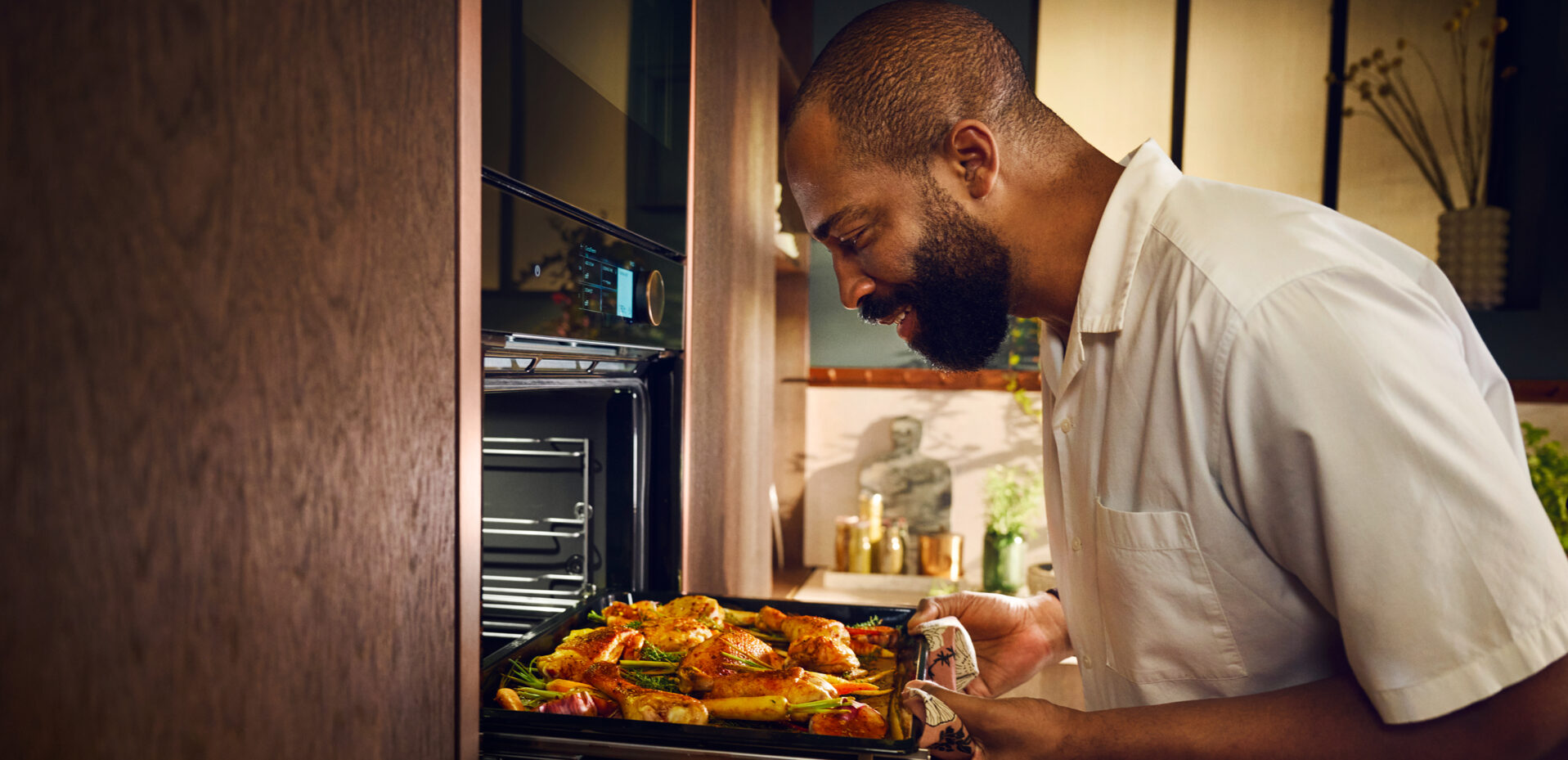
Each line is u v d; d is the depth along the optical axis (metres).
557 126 0.90
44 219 0.34
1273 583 0.64
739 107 1.67
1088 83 2.81
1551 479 2.25
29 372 0.33
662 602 1.20
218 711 0.42
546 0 0.87
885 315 0.80
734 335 1.64
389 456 0.55
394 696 0.56
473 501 0.65
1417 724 0.54
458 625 0.64
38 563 0.34
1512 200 2.67
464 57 0.63
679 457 1.32
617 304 1.07
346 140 0.50
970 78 0.73
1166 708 0.63
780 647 1.07
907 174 0.73
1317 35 2.70
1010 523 2.57
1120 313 0.69
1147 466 0.67
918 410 2.90
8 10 0.32
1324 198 2.73
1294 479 0.57
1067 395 0.77
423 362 0.59
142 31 0.37
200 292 0.41
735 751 0.70
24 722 0.33
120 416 0.37
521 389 0.96
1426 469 0.51
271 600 0.46
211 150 0.41
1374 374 0.53
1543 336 2.64
